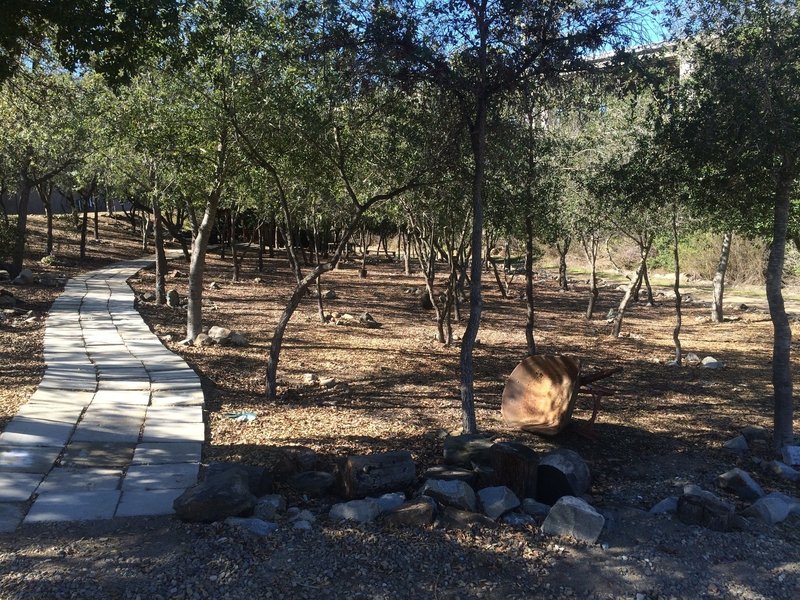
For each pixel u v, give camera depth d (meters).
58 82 11.10
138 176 16.42
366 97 7.35
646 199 7.84
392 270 33.84
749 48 6.43
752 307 22.69
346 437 7.16
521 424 7.73
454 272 13.84
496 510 5.05
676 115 6.84
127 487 5.41
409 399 9.10
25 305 15.18
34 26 7.60
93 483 5.45
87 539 4.43
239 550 4.33
